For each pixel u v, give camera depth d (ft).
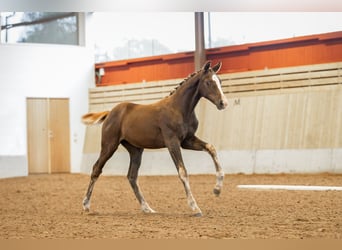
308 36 65.77
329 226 25.49
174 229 25.16
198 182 56.13
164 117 29.60
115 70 80.89
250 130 63.93
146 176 67.56
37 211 35.35
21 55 76.33
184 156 67.51
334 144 57.88
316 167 58.29
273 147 61.82
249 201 37.73
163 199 41.32
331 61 64.44
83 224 27.71
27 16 77.66
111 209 35.76
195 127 30.27
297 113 61.31
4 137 74.43
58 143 78.23
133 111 31.37
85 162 76.02
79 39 80.79
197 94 29.68
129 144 32.40
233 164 63.87
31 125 76.89
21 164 74.49
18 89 75.92
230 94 67.21
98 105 79.10
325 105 59.77
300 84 62.75
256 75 65.62
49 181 64.28
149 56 77.77
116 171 71.46
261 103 64.23
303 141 59.98
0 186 58.34
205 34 73.51
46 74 77.82
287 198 38.70
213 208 34.40
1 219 30.94
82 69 80.18
